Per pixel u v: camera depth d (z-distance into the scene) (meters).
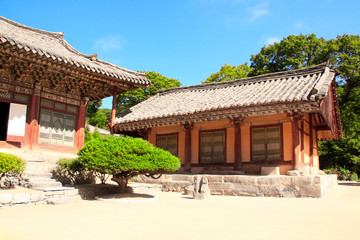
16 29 15.96
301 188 12.30
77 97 16.72
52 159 14.28
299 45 34.66
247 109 14.92
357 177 27.77
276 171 14.86
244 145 16.83
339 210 8.86
